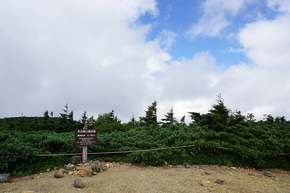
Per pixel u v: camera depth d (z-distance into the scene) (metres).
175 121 23.22
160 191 5.20
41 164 7.21
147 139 10.15
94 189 5.20
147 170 7.46
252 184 6.28
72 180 6.03
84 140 7.98
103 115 27.48
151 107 23.73
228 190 5.50
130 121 28.27
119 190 5.18
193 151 8.98
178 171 7.46
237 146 8.94
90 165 7.20
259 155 8.95
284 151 9.61
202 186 5.74
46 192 4.89
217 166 8.60
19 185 5.55
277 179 7.30
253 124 15.05
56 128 24.02
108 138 9.62
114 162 8.58
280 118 19.55
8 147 6.47
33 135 8.74
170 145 9.67
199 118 14.17
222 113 13.56
